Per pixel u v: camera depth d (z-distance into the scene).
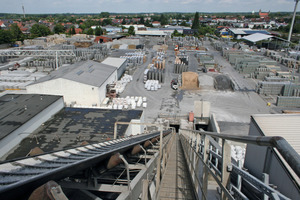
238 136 3.17
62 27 154.12
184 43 107.88
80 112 26.77
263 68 57.00
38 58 71.44
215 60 77.44
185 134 17.11
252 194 4.33
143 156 7.70
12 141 19.80
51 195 1.95
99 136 21.70
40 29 135.25
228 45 102.88
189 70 63.19
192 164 9.66
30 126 21.97
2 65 63.72
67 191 3.80
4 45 99.44
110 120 24.95
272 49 99.31
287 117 14.81
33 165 2.91
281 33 145.25
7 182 2.04
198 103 34.75
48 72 57.31
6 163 2.70
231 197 3.64
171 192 8.51
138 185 4.96
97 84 36.88
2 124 20.72
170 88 47.66
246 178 3.43
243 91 46.62
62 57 66.75
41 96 27.27
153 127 31.98
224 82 47.50
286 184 9.67
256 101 41.62
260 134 13.97
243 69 60.53
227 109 38.31
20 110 23.48
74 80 35.75
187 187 8.97
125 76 52.94
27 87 36.16
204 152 6.30
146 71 53.75
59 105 27.08
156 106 39.25
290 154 1.80
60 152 3.94
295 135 13.55
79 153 4.18
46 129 22.91
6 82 47.88
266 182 3.57
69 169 2.72
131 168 6.20
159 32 142.88
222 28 189.38
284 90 43.12
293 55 73.75
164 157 10.95
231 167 4.10
